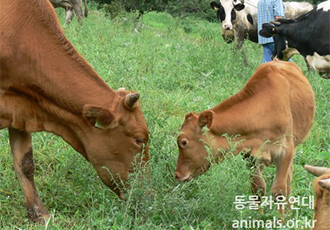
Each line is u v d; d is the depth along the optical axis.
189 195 5.78
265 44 11.75
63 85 5.26
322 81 10.30
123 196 5.50
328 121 8.48
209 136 5.57
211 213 5.32
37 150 6.82
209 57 11.38
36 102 5.34
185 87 9.91
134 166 5.38
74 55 5.36
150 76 9.70
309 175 6.50
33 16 5.31
